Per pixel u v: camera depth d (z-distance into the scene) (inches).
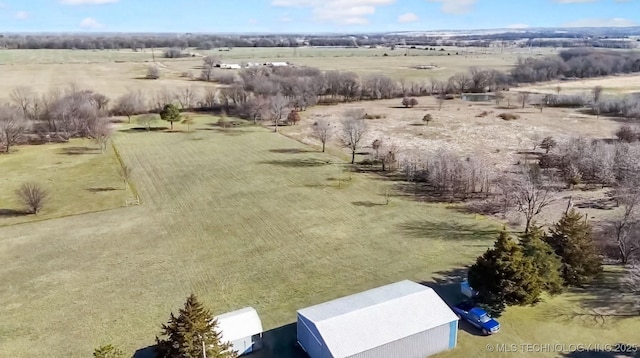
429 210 1841.8
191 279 1364.4
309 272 1392.7
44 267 1446.9
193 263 1456.7
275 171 2357.3
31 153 2714.1
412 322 1016.9
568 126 3262.8
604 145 2277.3
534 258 1187.3
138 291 1305.4
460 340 1079.0
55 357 1040.8
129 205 1932.8
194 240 1614.2
